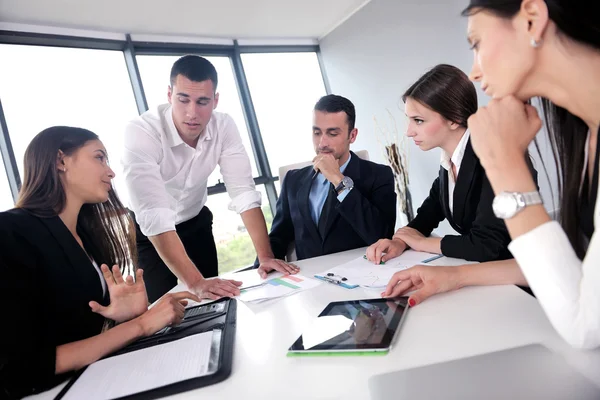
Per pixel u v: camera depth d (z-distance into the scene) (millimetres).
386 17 3898
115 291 1002
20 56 2967
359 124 4531
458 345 699
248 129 4234
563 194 766
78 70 3240
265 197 4250
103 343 865
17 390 756
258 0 3408
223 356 776
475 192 1304
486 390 562
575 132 733
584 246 741
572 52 604
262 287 1241
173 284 2096
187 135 1867
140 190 1694
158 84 3682
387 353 710
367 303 944
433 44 3533
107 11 3021
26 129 2916
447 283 931
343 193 1650
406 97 1418
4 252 868
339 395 614
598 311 563
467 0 3178
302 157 4469
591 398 522
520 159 654
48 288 953
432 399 562
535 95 682
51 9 2822
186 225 2199
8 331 793
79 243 1112
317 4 3809
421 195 3977
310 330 843
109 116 3348
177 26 3543
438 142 1397
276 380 688
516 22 621
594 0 576
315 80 4770
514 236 641
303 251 1818
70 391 730
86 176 1086
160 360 798
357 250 1552
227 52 4137
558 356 622
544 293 606
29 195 1013
